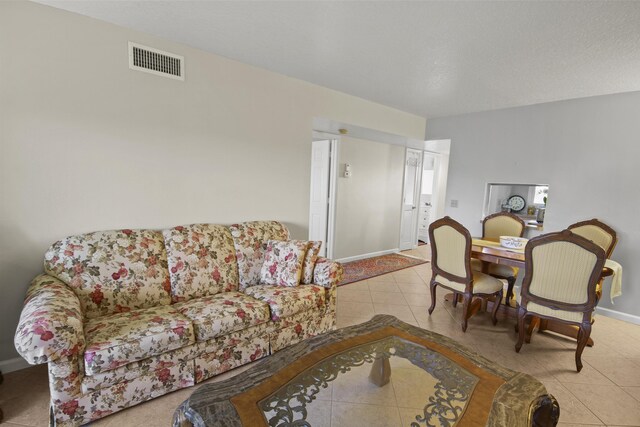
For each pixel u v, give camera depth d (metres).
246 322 2.03
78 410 1.54
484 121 4.27
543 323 2.80
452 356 1.52
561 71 2.73
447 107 4.17
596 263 2.05
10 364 1.98
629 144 3.15
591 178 3.40
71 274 1.91
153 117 2.38
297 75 3.16
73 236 2.04
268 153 3.10
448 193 4.70
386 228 5.64
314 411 1.18
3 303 1.93
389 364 1.47
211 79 2.65
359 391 1.30
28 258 1.98
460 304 3.40
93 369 1.52
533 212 3.90
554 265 2.21
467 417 1.12
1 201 1.88
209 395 1.19
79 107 2.08
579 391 2.01
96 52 2.11
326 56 2.67
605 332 2.88
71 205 2.10
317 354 1.51
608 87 3.05
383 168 5.38
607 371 2.23
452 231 2.75
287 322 2.30
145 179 2.38
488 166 4.25
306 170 3.46
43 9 1.92
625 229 3.19
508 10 1.85
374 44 2.40
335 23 2.11
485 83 3.15
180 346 1.77
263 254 2.73
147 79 2.33
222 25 2.18
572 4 1.75
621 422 1.75
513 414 1.13
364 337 1.68
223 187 2.81
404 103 4.09
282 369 1.38
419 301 3.46
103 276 2.00
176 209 2.55
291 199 3.35
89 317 1.91
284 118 3.20
